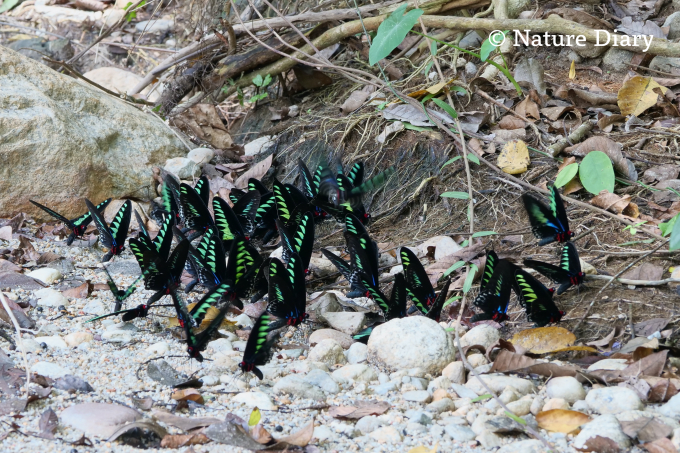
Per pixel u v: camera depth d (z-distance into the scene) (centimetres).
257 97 933
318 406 421
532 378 459
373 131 821
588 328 517
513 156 714
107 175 799
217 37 921
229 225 655
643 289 538
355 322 555
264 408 420
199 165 862
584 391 426
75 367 468
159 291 550
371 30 878
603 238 607
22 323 532
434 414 411
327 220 771
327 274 673
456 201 718
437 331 475
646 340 468
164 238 628
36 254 665
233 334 541
